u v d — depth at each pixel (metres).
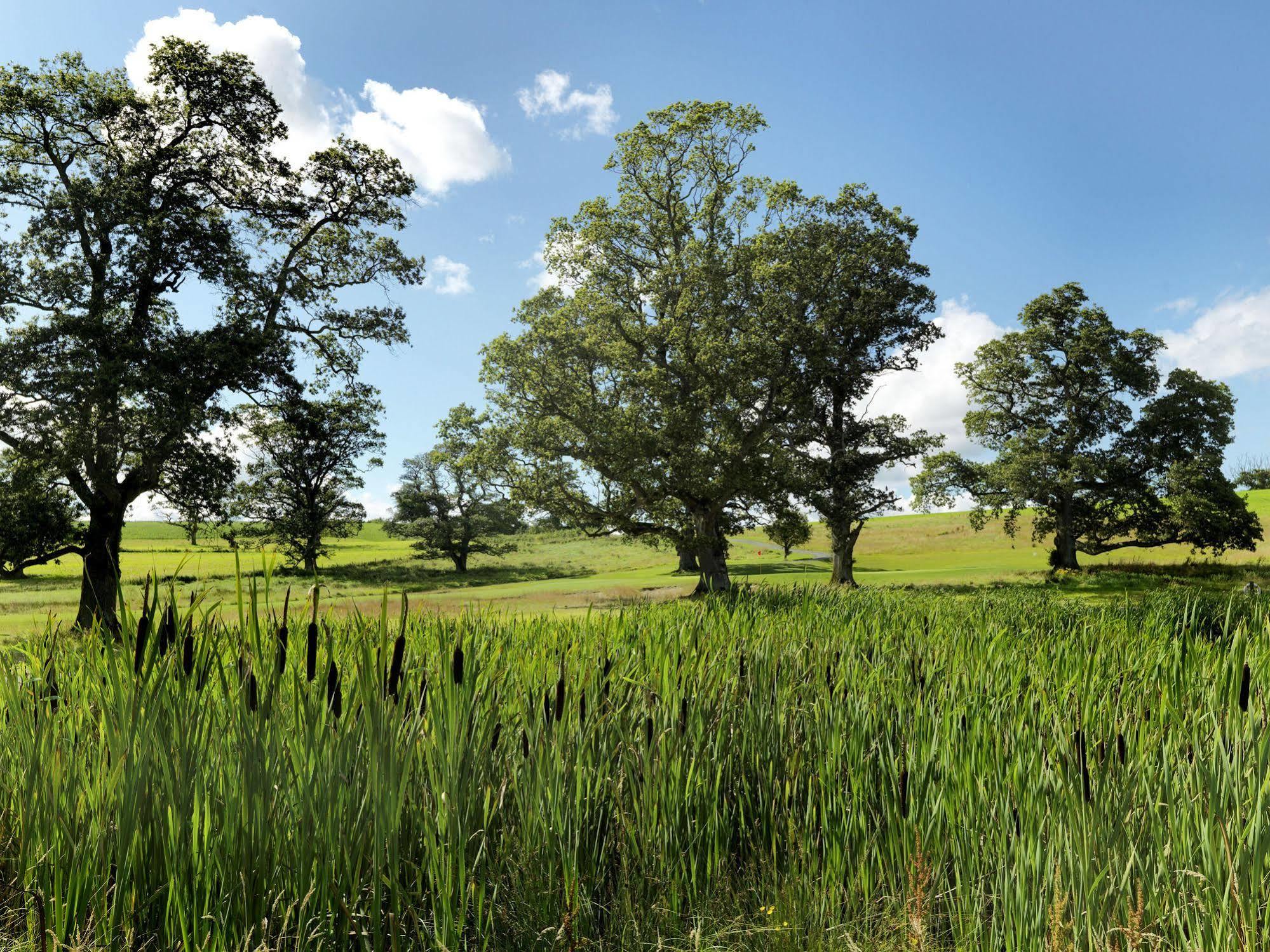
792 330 32.47
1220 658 4.29
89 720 2.96
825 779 3.49
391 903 2.44
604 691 3.78
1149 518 40.78
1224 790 2.57
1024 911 2.42
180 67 23.66
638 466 29.34
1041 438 41.72
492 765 3.04
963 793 3.13
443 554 76.94
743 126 32.72
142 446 22.53
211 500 24.70
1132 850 2.47
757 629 6.66
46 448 21.22
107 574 22.88
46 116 23.19
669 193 33.56
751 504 32.88
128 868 2.39
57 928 2.25
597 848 3.10
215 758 2.54
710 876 3.10
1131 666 5.52
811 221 36.88
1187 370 40.41
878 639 6.29
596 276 34.09
